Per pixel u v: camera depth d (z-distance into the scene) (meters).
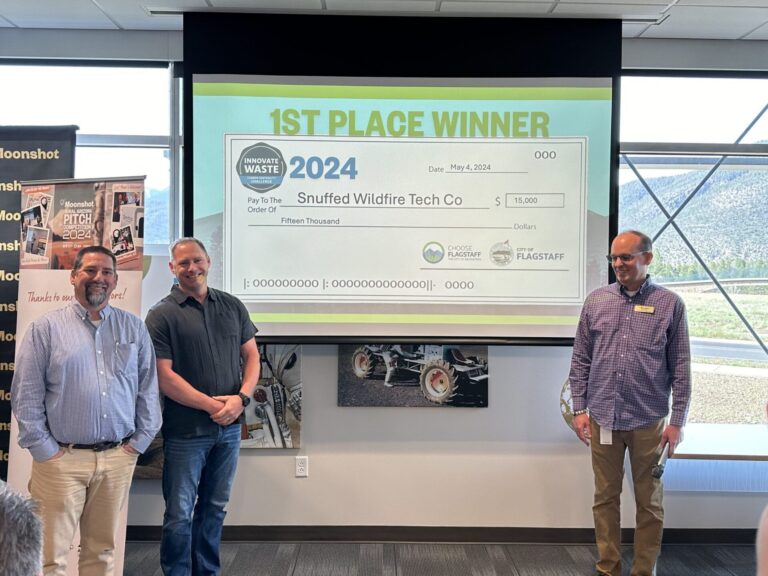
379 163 2.97
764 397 3.21
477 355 3.04
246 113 2.94
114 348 2.16
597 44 2.94
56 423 2.05
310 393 3.04
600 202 2.98
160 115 3.13
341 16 2.94
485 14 2.91
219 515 2.51
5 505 0.92
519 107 2.96
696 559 2.92
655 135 3.18
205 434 2.39
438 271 2.98
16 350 2.55
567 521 3.08
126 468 2.19
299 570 2.75
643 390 2.55
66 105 3.13
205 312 2.44
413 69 2.95
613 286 2.69
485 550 2.99
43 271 2.54
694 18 2.88
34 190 2.56
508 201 2.98
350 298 2.98
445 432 3.07
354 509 3.06
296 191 2.96
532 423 3.08
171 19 2.96
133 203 2.55
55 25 3.03
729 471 3.08
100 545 2.18
